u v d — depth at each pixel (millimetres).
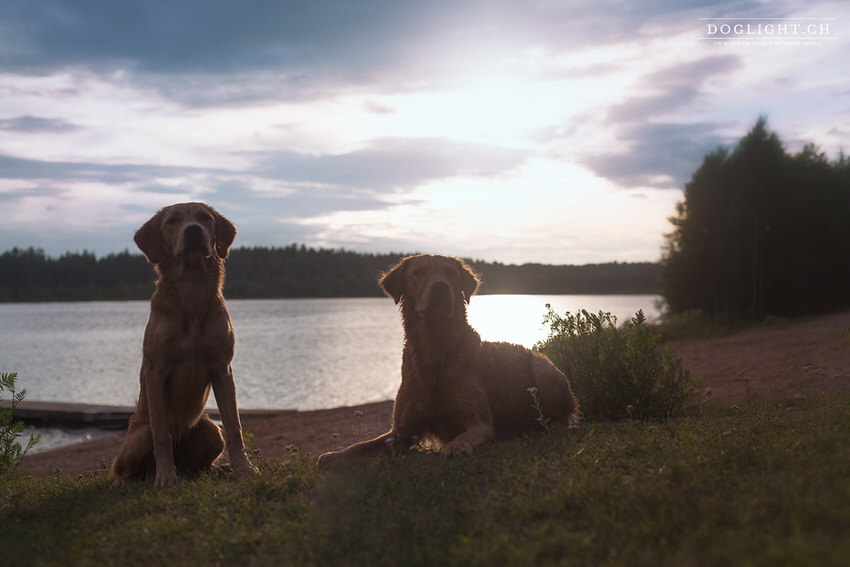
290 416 11992
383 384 22875
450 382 4793
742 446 3488
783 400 5785
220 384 4820
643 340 6398
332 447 7246
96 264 192750
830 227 26281
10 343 49125
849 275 26156
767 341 15602
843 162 28547
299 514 3039
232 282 183875
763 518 2369
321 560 2436
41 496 4266
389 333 54781
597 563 2172
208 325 4727
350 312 109250
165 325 4586
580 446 4121
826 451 3293
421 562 2311
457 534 2596
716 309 26781
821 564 1831
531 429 5406
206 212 4945
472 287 5355
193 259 4688
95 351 41688
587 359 6371
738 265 26484
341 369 28141
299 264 189500
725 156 27266
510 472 3465
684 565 1980
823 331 15750
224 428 4793
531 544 2371
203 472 4668
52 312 128125
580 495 2863
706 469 3117
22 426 6609
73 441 12148
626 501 2707
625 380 6176
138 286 196375
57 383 25344
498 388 5164
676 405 6223
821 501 2414
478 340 5129
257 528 2992
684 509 2516
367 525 2756
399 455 4324
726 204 26562
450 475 3545
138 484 4418
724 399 7668
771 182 25781
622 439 4246
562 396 5703
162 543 2896
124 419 14133
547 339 6965
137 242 4844
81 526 3289
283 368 28797
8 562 2762
